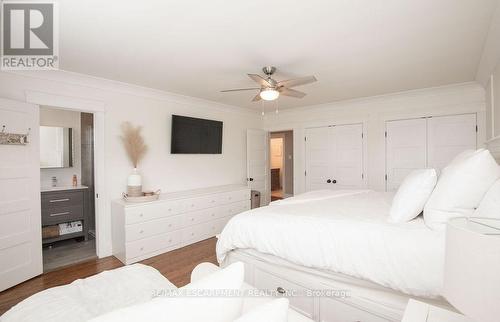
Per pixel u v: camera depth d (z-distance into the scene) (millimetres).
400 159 4105
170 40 2160
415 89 3768
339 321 1625
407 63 2717
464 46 2303
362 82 3408
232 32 2029
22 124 2555
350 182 4637
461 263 686
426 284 1335
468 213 1364
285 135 7621
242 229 2156
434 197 1530
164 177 3980
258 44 2254
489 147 2941
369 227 1643
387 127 4219
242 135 5398
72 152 4230
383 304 1454
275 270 1956
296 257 1811
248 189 4719
